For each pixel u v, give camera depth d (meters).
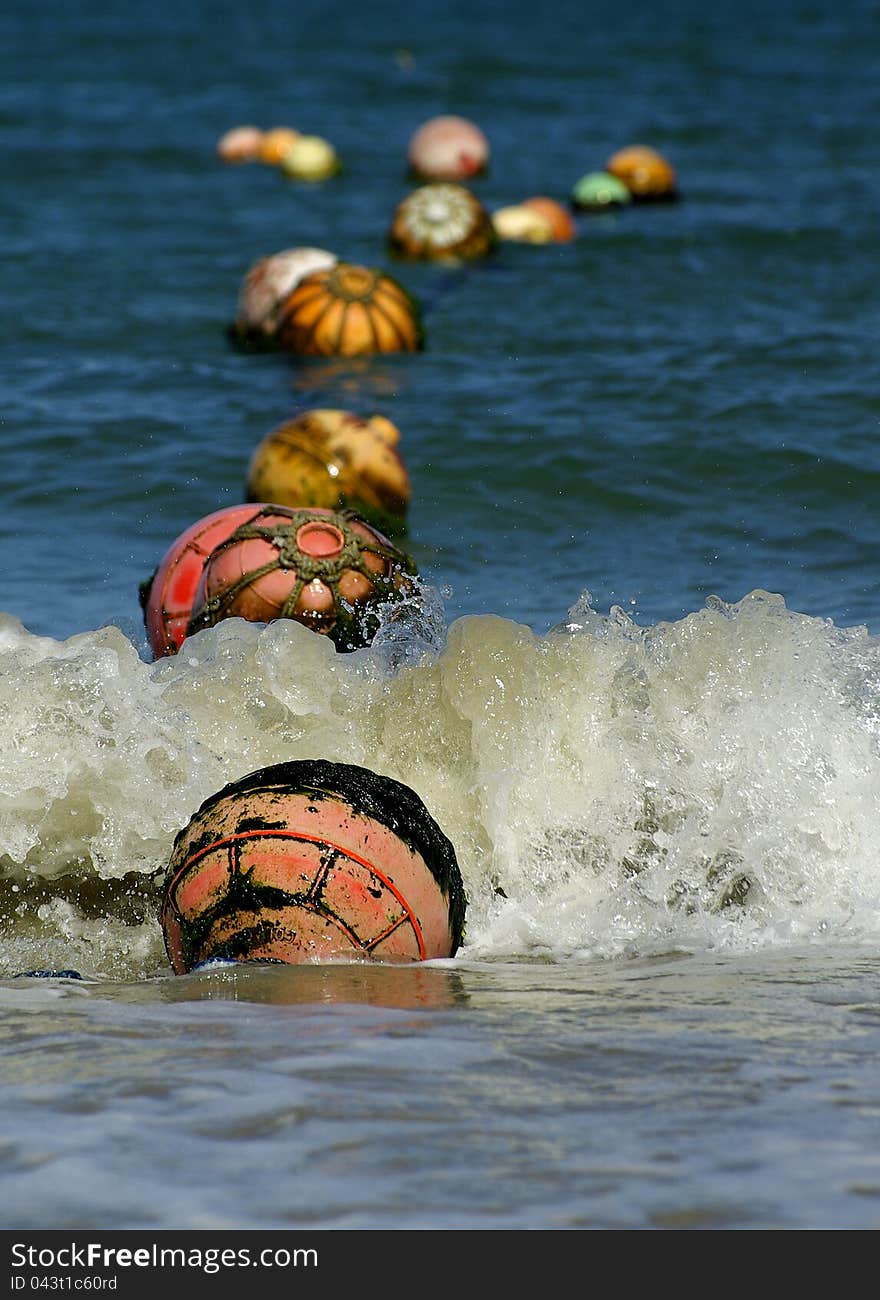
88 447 44.44
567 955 19.45
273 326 56.59
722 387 49.59
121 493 40.94
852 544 36.84
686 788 22.23
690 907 21.20
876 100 138.38
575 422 45.97
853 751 22.19
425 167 100.25
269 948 18.00
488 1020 15.80
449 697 23.27
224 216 85.44
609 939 20.23
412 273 71.56
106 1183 12.00
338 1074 14.05
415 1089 13.73
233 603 26.05
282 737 23.20
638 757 22.48
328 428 36.69
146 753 22.67
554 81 156.00
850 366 51.97
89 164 101.94
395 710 23.44
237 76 158.88
